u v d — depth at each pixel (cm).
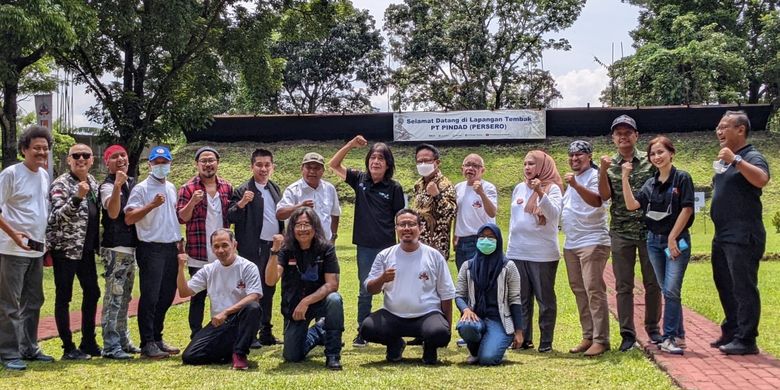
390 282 571
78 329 745
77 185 578
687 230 565
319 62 4519
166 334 715
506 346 551
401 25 3956
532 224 623
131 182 610
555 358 576
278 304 947
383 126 3028
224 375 501
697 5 3616
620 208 590
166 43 1698
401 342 582
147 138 1833
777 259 1452
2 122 1617
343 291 1054
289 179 2728
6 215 530
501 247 577
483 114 2962
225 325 555
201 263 627
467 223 663
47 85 2158
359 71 4594
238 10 1917
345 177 691
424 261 575
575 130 2994
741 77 3338
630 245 586
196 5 1770
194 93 1948
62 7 1370
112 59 1858
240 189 659
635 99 3681
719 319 753
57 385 468
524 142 2970
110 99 1817
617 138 595
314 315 567
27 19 1249
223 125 3070
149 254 589
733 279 559
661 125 2975
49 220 564
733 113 572
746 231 554
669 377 485
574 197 613
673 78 3350
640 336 636
